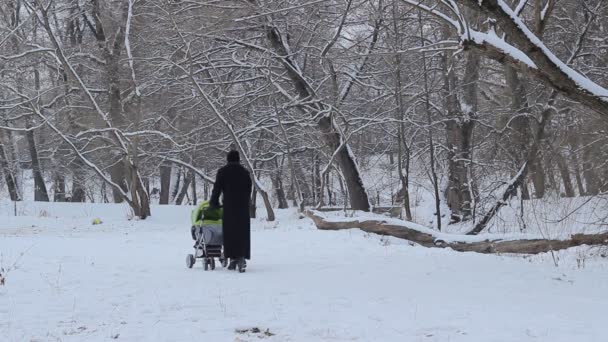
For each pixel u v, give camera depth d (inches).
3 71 1193.4
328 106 1010.1
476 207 858.8
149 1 984.3
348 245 597.6
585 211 679.1
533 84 986.1
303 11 994.1
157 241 679.7
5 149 1534.2
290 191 1716.3
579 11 961.5
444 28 880.3
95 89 1229.1
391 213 1032.2
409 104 1051.3
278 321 278.8
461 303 318.0
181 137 1156.5
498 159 946.7
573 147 861.8
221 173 432.1
